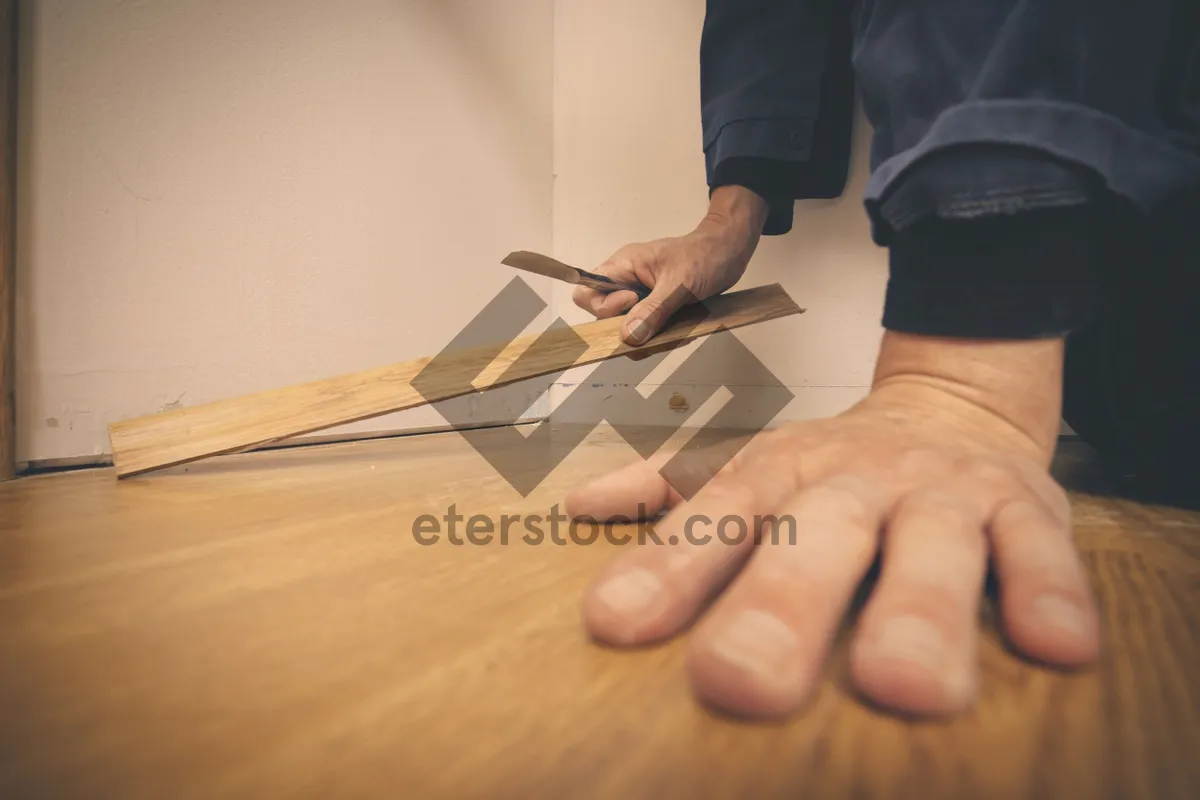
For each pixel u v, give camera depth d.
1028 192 0.45
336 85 1.27
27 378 0.90
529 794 0.22
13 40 0.86
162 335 1.03
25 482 0.85
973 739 0.26
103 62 0.95
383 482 0.86
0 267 0.85
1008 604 0.32
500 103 1.65
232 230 1.12
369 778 0.23
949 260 0.50
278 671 0.32
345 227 1.31
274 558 0.51
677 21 1.66
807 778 0.23
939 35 0.49
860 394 1.48
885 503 0.37
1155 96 0.46
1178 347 0.71
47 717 0.27
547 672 0.32
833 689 0.30
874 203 0.54
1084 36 0.44
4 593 0.43
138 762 0.24
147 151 1.00
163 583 0.45
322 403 0.97
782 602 0.29
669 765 0.24
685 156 1.67
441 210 1.51
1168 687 0.31
